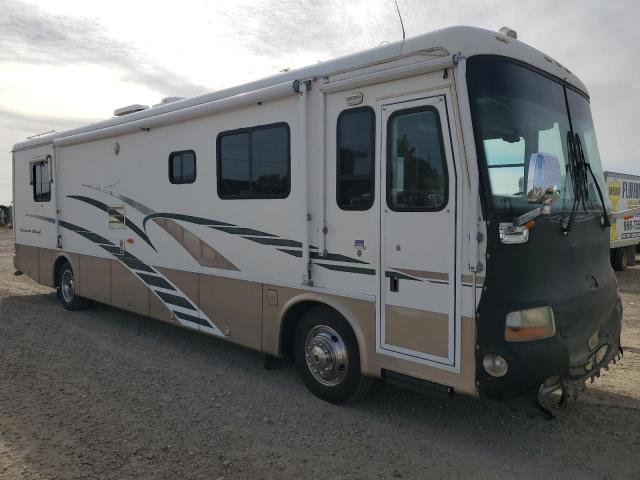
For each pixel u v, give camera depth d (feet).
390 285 12.75
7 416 13.79
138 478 10.80
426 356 12.13
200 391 15.65
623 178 45.70
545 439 12.62
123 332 22.58
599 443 12.41
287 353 15.93
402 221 12.41
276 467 11.30
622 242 45.98
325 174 14.07
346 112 13.55
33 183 28.73
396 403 14.74
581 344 12.03
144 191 20.63
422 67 11.78
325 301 14.23
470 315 11.27
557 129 13.12
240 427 13.21
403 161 12.37
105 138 22.70
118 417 13.76
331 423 13.46
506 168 11.53
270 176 15.57
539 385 11.13
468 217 11.21
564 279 11.94
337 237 13.88
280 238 15.35
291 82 14.52
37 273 29.07
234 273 16.96
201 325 18.43
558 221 11.84
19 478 10.78
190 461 11.51
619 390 15.67
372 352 13.28
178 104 18.89
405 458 11.71
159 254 20.11
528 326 10.85
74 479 10.76
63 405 14.53
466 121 11.14
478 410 14.28
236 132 16.58
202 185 17.97
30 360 18.51
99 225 23.53
